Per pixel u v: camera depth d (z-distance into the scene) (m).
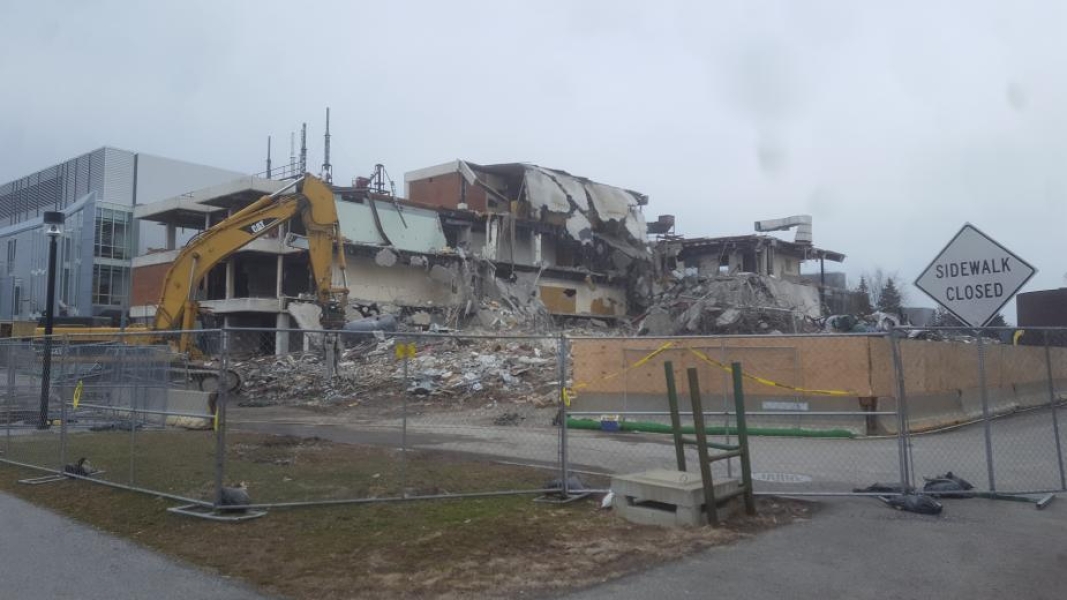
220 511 8.22
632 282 58.50
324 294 28.33
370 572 6.30
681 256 63.66
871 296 78.38
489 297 45.16
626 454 12.91
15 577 6.19
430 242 45.84
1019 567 6.46
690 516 7.74
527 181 51.03
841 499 9.06
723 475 10.83
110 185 62.25
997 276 9.30
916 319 49.06
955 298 9.64
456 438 15.12
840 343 15.62
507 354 28.39
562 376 9.59
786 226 63.91
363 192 43.66
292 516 8.23
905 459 8.98
